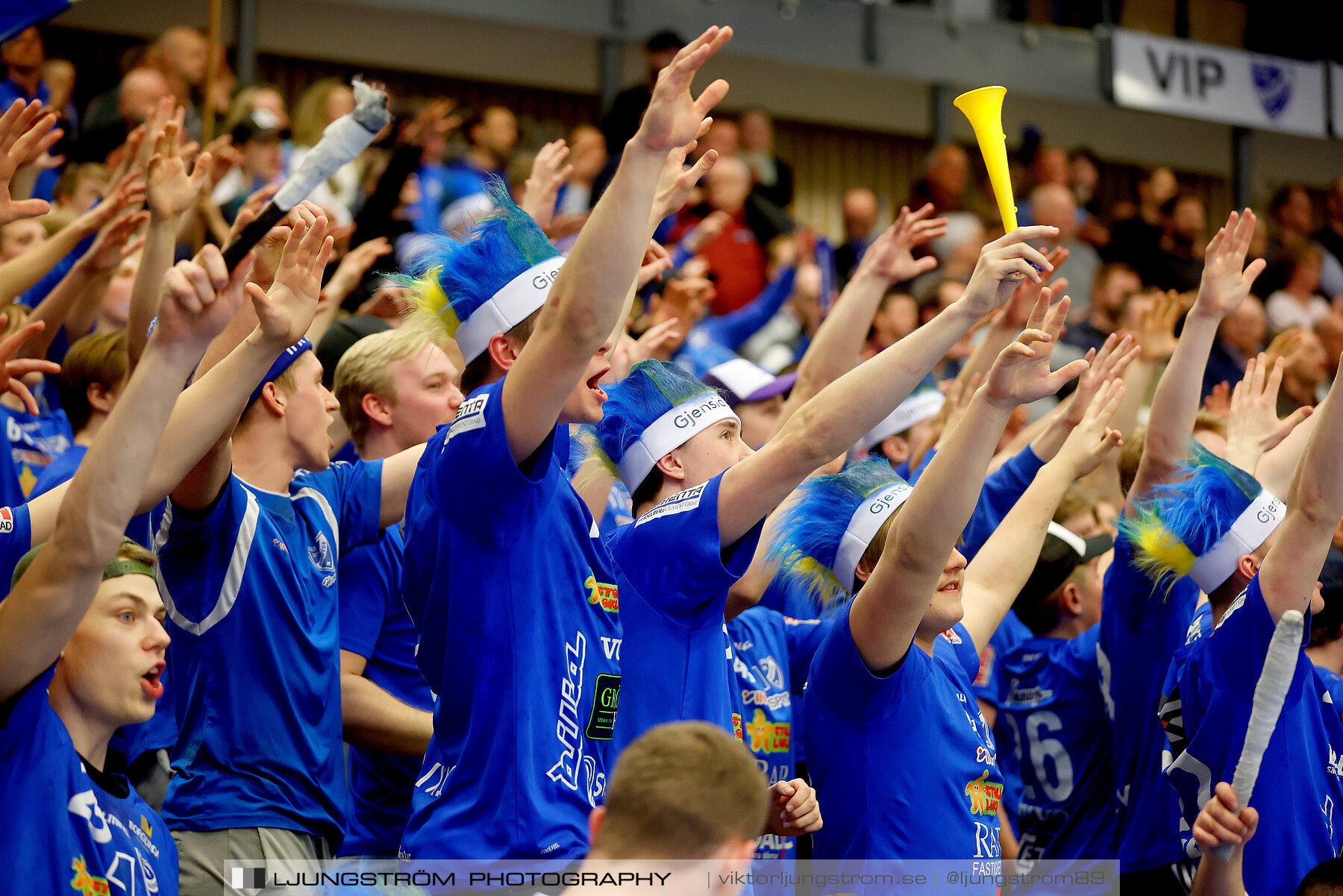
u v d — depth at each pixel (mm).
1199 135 18859
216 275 3301
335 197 10406
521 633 3793
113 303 7711
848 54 16406
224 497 4629
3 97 10805
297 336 3910
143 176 6273
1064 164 15766
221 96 11289
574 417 4074
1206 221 18938
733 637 5633
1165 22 17859
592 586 4039
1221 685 5273
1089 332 13289
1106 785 6539
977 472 4340
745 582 5473
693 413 4785
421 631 4027
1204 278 5887
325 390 5223
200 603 4672
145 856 4051
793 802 4406
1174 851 5965
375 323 6746
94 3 14148
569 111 16328
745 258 12156
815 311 11219
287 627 4773
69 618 3535
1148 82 17531
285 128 10617
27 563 4012
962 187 14594
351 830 5453
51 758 3793
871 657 4707
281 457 5020
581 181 12359
